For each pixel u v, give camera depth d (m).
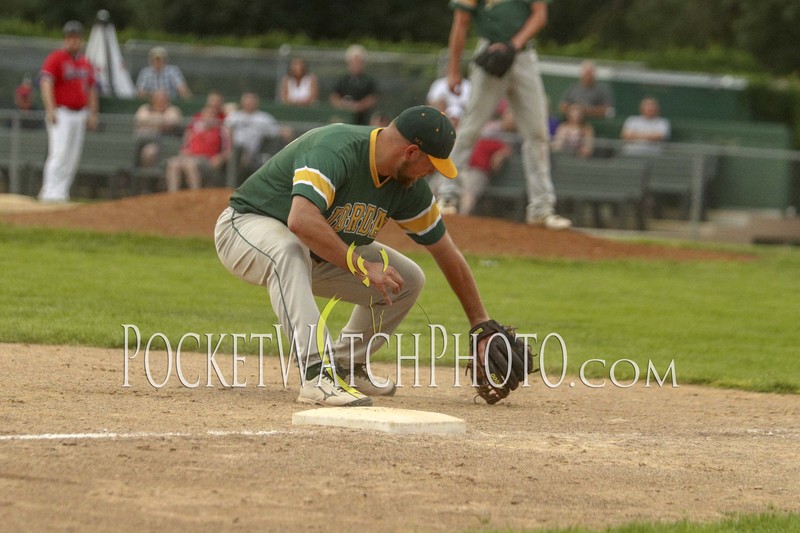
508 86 42.44
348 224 18.75
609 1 116.00
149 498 12.31
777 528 12.70
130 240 43.34
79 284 34.69
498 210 53.47
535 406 20.62
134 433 15.23
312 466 13.98
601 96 63.66
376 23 112.00
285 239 18.62
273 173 19.02
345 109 64.69
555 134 61.50
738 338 31.61
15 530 11.16
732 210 59.66
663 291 39.78
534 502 13.29
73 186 57.50
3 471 12.92
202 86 79.88
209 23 108.56
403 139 18.20
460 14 41.06
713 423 19.55
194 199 47.72
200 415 17.00
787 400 22.69
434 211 19.50
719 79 75.44
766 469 15.86
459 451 15.34
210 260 41.41
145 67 80.19
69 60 55.16
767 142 68.25
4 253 39.94
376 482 13.50
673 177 56.69
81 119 55.66
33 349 23.77
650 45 111.69
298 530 11.66
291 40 83.62
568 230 46.84
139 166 57.28
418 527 12.00
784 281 43.44
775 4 101.31
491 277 40.03
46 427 15.40
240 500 12.45
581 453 15.99
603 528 12.34
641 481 14.70
